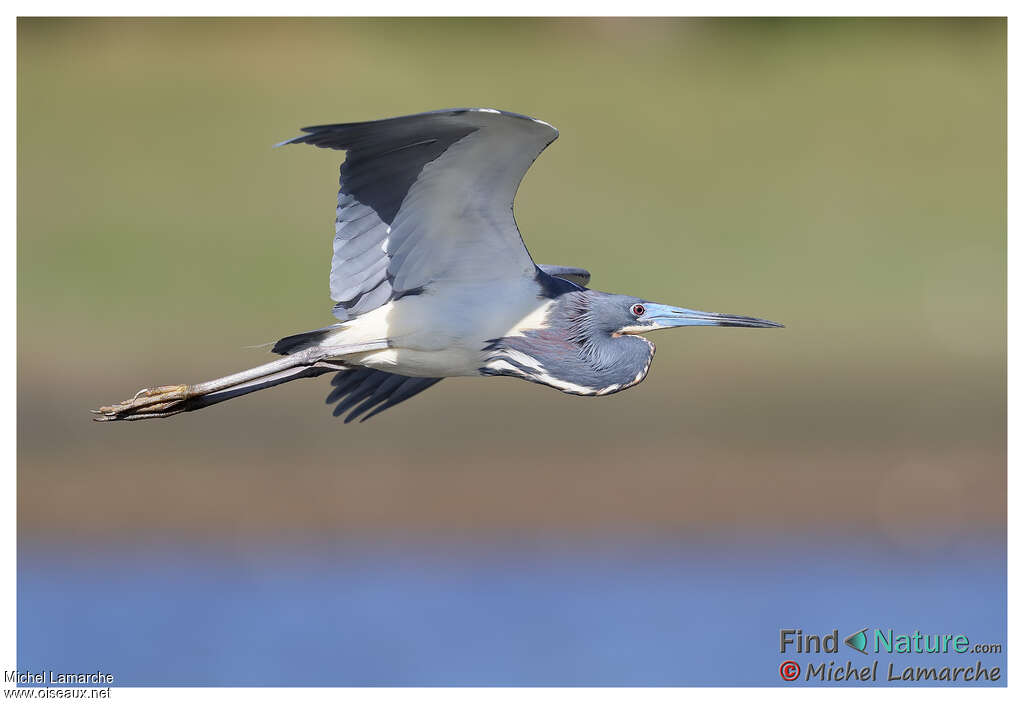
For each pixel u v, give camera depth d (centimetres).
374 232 827
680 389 1783
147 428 1633
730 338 1903
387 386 998
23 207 2111
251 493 1553
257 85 2466
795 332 1972
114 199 2155
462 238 836
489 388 1695
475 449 1630
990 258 2189
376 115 2408
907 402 1809
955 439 1747
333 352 862
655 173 2350
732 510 1573
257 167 2264
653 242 2194
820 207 2298
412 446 1630
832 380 1845
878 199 2327
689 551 1491
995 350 1947
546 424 1672
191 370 1856
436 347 861
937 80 2648
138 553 1453
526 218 2203
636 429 1695
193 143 2309
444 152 787
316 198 2212
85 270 1994
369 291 850
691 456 1661
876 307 2056
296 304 2006
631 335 903
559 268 1027
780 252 2191
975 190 2355
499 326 862
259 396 1655
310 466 1595
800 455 1691
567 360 874
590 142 2417
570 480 1603
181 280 2008
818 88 2617
